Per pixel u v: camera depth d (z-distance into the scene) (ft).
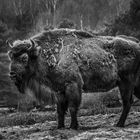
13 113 140.97
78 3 407.44
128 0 375.25
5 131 84.33
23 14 398.42
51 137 70.49
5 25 344.28
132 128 76.43
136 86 85.81
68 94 75.97
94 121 92.07
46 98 80.02
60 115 78.48
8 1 424.87
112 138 67.10
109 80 80.74
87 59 78.28
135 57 83.30
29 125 95.35
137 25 219.61
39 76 78.28
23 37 339.77
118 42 82.33
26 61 76.18
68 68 76.28
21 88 77.97
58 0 410.52
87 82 79.36
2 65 234.79
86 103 140.97
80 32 81.15
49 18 386.11
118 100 140.87
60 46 78.69
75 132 73.31
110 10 378.73
